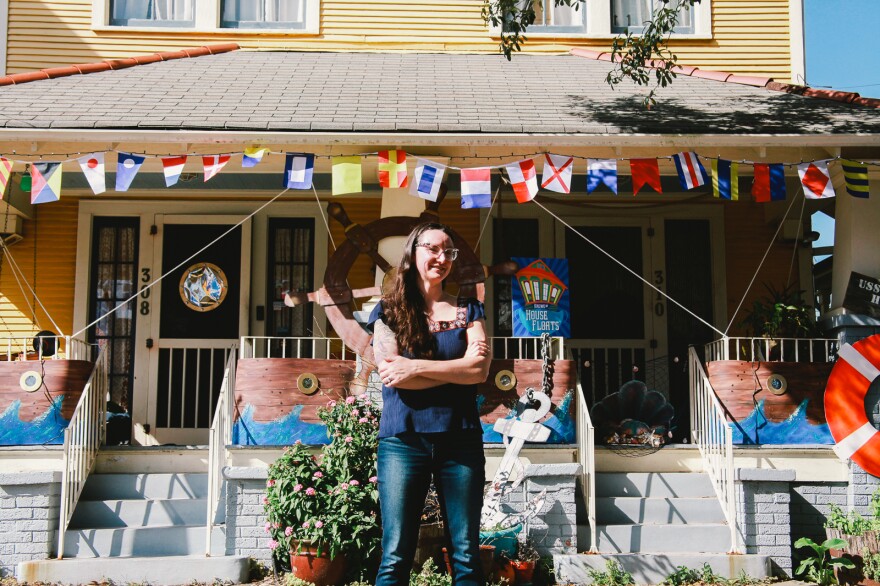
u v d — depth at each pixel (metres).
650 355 10.35
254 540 7.04
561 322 8.42
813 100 9.02
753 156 8.11
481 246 10.38
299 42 10.94
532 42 11.05
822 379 8.16
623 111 8.38
